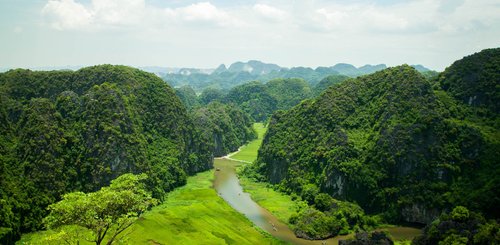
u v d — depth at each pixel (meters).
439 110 147.88
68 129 153.75
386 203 136.50
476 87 154.00
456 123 142.12
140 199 61.06
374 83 184.38
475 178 127.81
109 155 148.88
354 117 175.25
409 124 145.88
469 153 135.00
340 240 107.75
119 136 154.62
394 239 117.06
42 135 137.25
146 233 113.25
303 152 176.25
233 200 159.12
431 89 156.62
